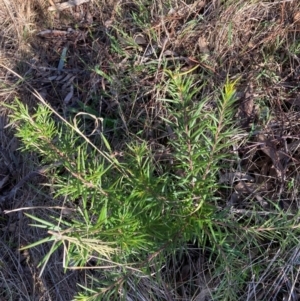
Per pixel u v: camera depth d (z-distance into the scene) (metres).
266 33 2.16
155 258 1.60
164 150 2.04
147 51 2.26
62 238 1.01
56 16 2.52
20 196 2.31
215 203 1.87
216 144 1.44
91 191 1.33
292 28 2.15
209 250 1.95
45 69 2.45
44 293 2.17
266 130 2.02
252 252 1.85
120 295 1.91
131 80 2.22
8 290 2.22
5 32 2.52
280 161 1.98
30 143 1.28
